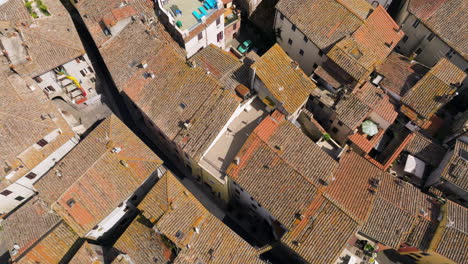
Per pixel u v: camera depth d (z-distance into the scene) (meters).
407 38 55.88
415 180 47.72
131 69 48.62
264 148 40.31
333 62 47.72
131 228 42.16
